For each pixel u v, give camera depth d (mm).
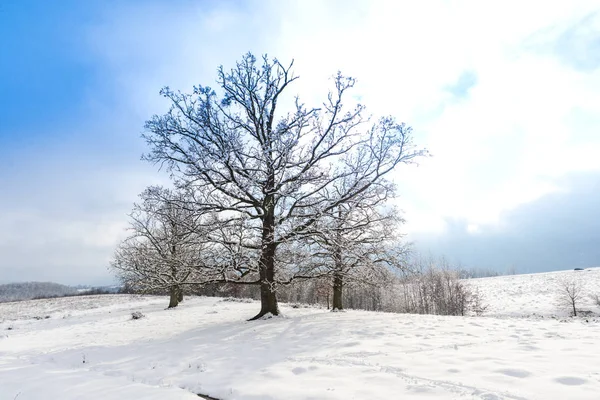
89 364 8547
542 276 62719
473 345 7617
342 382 5711
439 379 5449
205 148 13797
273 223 14844
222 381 6410
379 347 7883
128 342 11117
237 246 13922
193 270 14539
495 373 5527
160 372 7375
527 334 8555
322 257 15047
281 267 15141
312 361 7160
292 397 5285
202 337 10992
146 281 19844
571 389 4703
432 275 46062
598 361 5910
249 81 15242
